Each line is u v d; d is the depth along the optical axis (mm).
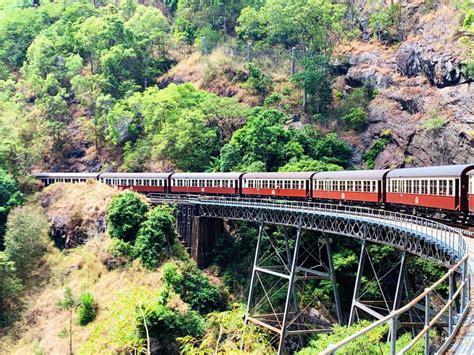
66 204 69062
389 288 54812
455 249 25484
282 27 105125
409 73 83688
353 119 85750
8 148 77625
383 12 94125
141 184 73000
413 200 41594
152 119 88625
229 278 58781
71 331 49812
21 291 58312
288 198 57062
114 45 111250
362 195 47312
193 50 115688
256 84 96312
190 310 46875
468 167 36000
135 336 35938
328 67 96000
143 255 55812
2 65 115500
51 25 125625
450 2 84062
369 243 55250
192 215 62312
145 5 141625
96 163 95688
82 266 58812
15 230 62188
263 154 75875
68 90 108500
